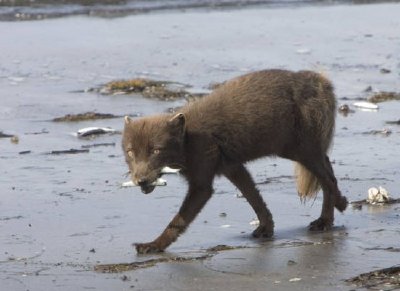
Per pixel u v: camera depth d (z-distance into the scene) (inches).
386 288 389.4
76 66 1010.7
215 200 550.3
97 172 621.3
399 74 964.6
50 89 908.0
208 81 931.3
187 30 1231.5
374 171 613.6
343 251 445.1
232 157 486.3
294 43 1143.0
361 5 1481.3
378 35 1200.2
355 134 719.1
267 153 497.4
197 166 474.3
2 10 1347.2
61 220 511.8
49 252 453.7
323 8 1449.3
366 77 948.6
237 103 485.4
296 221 511.2
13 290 396.5
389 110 804.6
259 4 1481.3
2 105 837.2
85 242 471.2
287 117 494.0
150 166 458.6
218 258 439.2
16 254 450.6
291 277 407.2
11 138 720.3
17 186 586.6
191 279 407.8
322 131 502.6
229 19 1327.5
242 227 499.5
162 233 465.1
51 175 614.2
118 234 484.7
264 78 497.4
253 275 411.5
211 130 476.4
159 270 421.7
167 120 466.0
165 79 944.3
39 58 1049.5
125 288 397.4
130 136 463.8
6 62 1029.2
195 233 488.4
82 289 396.8
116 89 898.7
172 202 546.9
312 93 500.4
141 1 1451.8
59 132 741.9
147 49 1101.1
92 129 731.4
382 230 483.5
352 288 390.6
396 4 1491.1
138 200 551.8
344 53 1079.0
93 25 1262.3
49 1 1403.8
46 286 401.4
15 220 511.8
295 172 529.0
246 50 1095.0
